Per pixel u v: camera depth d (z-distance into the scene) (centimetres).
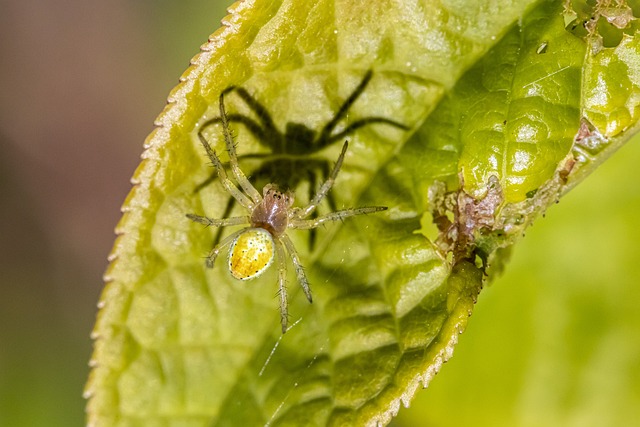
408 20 10
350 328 10
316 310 10
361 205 10
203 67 10
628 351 10
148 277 10
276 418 10
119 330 10
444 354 9
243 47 10
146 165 10
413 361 10
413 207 10
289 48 10
